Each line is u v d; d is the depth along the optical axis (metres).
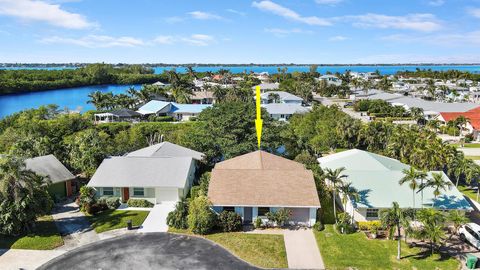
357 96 143.12
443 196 37.91
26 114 87.06
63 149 56.97
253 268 29.72
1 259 30.89
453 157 47.75
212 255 31.67
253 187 38.72
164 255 31.64
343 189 36.47
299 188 38.56
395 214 31.52
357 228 36.94
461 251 32.47
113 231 36.31
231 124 54.78
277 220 36.56
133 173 44.12
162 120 96.19
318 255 31.86
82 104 140.75
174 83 152.62
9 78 189.12
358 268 29.86
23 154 52.44
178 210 37.44
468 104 105.00
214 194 37.81
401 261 30.83
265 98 122.62
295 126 77.50
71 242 34.03
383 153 63.25
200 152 55.78
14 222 34.03
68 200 45.09
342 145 71.12
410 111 103.50
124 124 82.19
